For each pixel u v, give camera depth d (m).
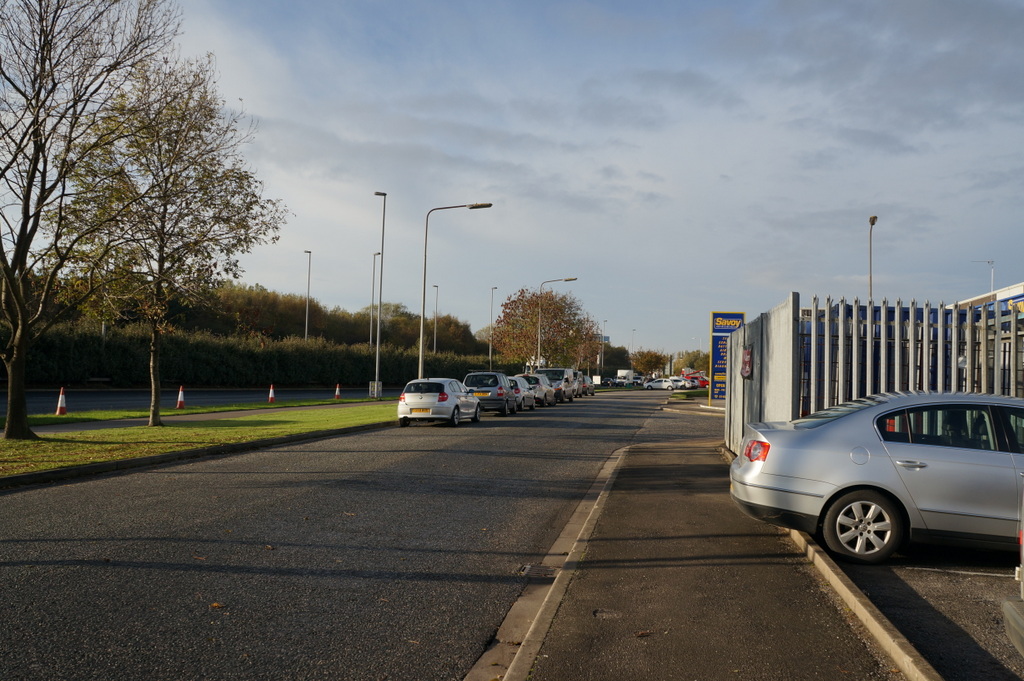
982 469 6.75
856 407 7.40
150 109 17.44
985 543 6.73
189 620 5.29
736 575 6.50
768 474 7.24
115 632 5.01
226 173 19.16
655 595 5.93
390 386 65.50
